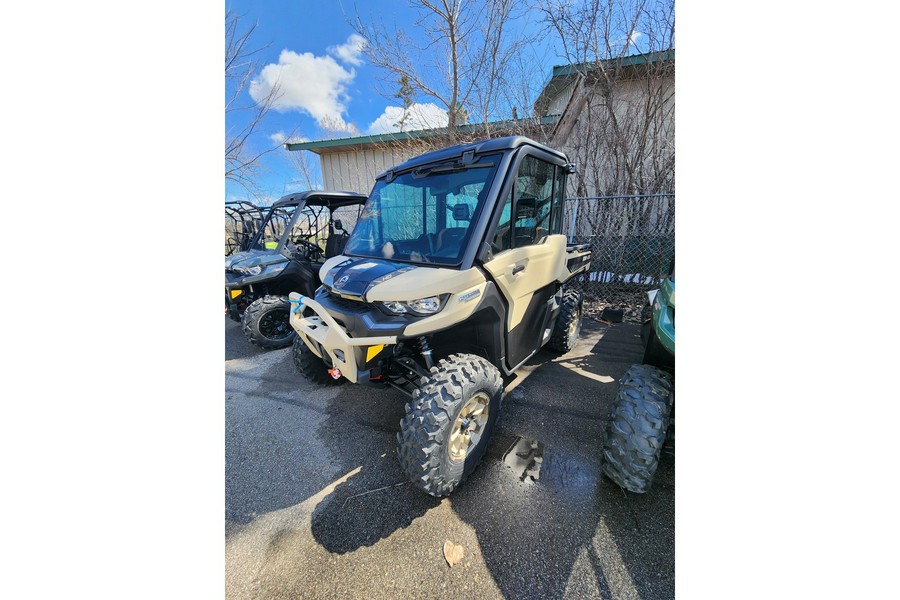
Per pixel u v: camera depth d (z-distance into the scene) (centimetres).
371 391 309
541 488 193
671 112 562
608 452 178
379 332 179
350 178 948
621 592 141
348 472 213
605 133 607
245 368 363
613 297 584
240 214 603
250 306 402
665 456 210
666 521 171
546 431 243
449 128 621
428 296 175
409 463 172
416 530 171
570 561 153
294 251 457
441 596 142
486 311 203
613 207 592
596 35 540
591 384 308
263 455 229
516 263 216
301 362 290
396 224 242
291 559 159
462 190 211
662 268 573
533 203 238
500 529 169
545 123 627
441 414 170
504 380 258
